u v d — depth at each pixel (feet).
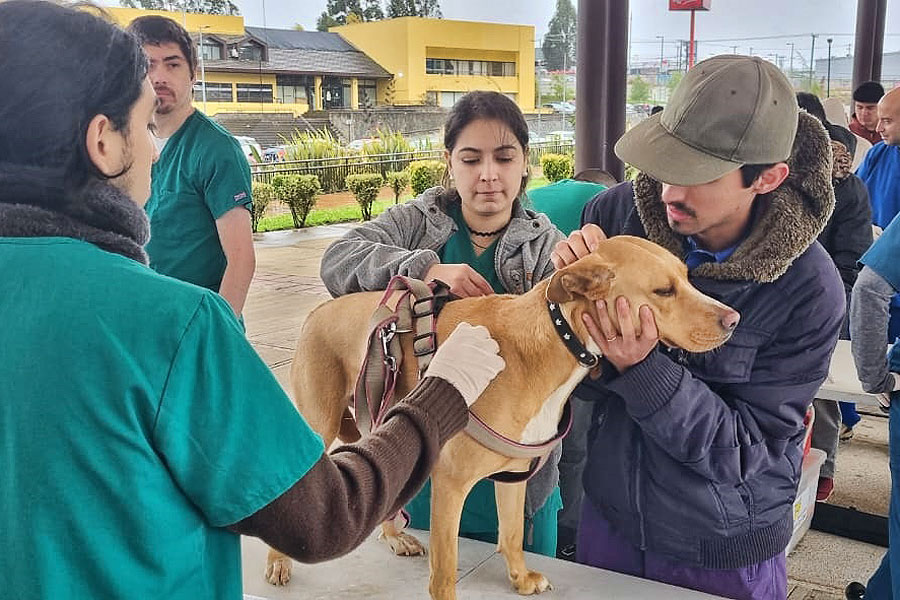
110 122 2.77
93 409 2.55
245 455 2.76
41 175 2.69
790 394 5.00
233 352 2.78
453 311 5.25
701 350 4.58
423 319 5.18
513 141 6.03
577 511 9.20
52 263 2.67
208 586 2.95
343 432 6.53
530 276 6.20
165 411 2.63
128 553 2.65
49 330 2.58
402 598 5.24
